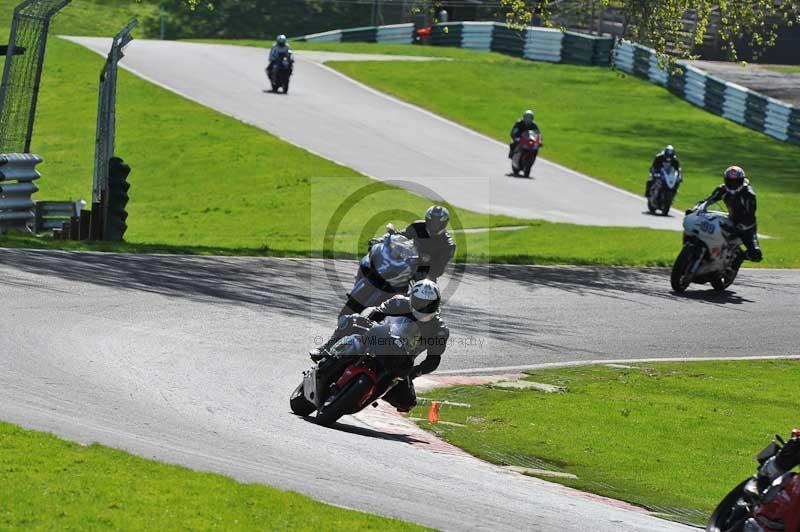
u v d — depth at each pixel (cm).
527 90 19338
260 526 2134
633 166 14600
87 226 7706
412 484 2777
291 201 11256
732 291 7469
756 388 4862
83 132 14512
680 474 3462
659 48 9912
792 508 2230
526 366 4944
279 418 3412
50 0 8475
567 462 3503
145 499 2217
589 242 9544
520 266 8050
